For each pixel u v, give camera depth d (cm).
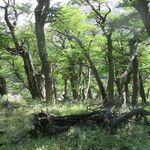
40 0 2533
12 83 5019
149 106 2498
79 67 3984
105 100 2123
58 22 2705
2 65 4225
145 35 2267
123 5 1942
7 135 1406
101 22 2169
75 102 2489
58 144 1244
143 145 1250
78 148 1198
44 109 2006
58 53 3306
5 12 2825
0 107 2111
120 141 1266
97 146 1220
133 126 1466
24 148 1242
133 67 2633
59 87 5625
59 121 1396
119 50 3131
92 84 5016
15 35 2950
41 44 2564
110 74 2059
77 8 2648
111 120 1414
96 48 2686
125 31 3061
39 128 1384
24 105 2262
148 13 1537
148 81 4912
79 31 2739
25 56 3105
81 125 1392
